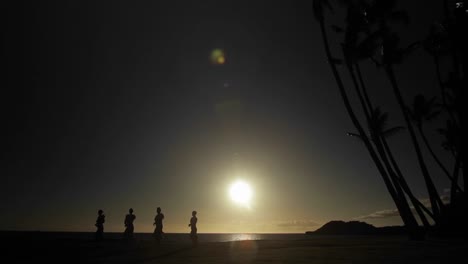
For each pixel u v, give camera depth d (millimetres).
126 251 18312
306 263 11945
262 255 14953
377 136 29078
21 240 22734
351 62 30344
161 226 23312
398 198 27328
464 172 28062
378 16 29969
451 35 29297
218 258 14195
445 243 20172
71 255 16750
